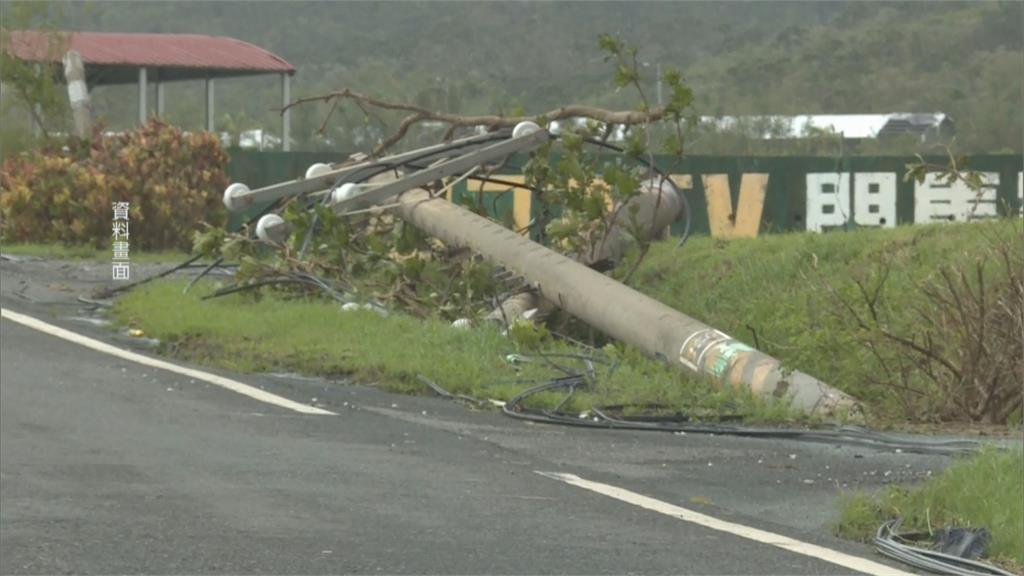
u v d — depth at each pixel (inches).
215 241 1849.2
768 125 5693.9
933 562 770.2
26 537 763.4
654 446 1083.3
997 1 7524.6
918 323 1470.2
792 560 769.6
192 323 1530.5
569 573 730.8
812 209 2677.2
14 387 1230.3
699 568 746.8
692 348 1407.5
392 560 744.3
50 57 3051.2
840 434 1141.7
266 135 5954.7
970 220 1925.4
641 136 1964.8
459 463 997.2
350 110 6633.9
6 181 2549.2
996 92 6481.3
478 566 738.2
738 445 1093.1
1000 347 1305.4
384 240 1978.3
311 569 723.4
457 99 6929.1
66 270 2080.5
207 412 1153.4
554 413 1211.2
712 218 2647.6
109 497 862.5
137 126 2795.3
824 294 1692.9
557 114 2012.8
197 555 741.9
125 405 1170.6
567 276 1646.2
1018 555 797.2
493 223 1833.2
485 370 1349.7
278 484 914.1
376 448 1039.0
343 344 1438.2
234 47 4466.0
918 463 1029.2
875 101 6830.7
